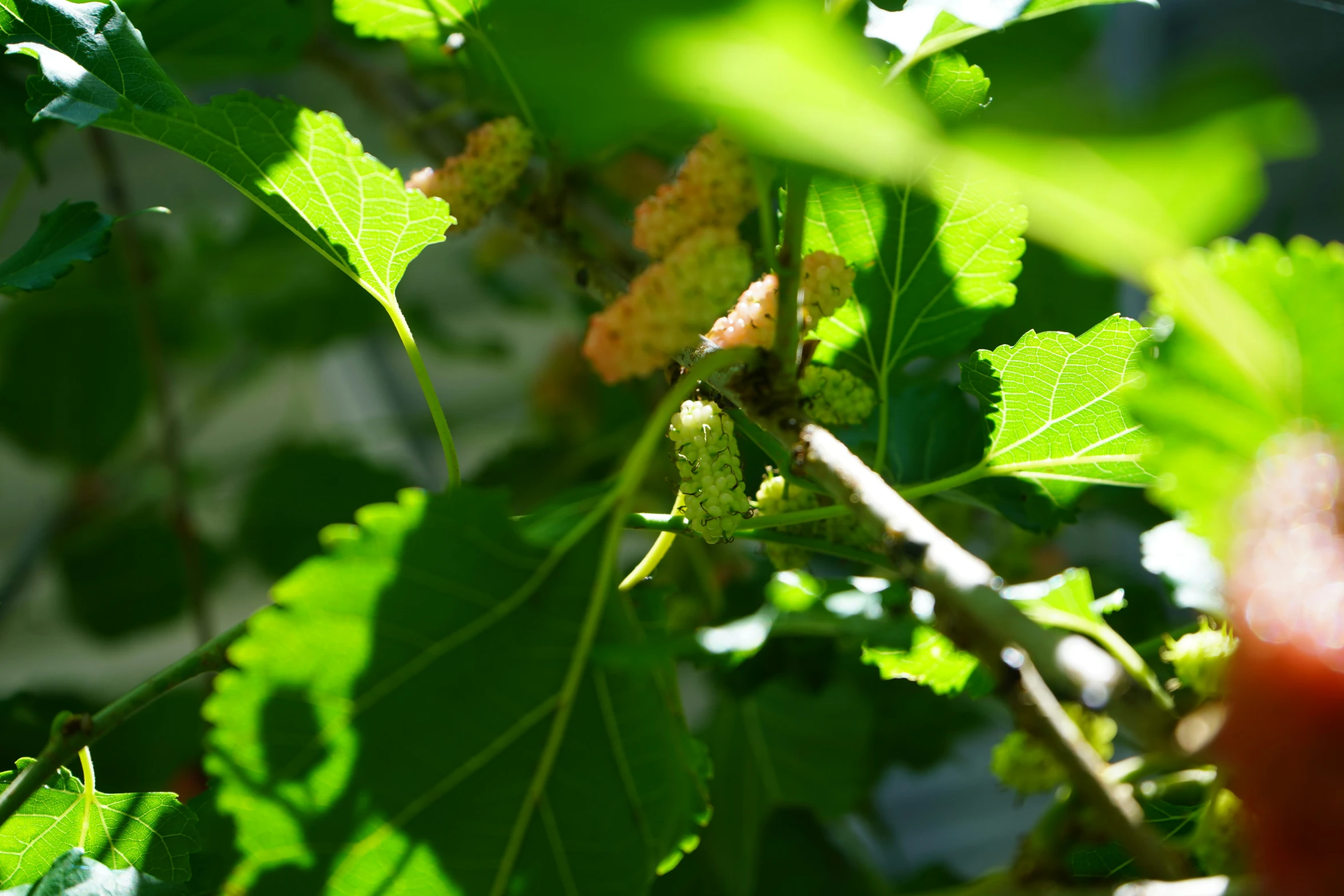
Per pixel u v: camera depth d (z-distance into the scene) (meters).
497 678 0.44
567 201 0.57
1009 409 0.50
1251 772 0.39
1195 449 0.40
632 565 0.83
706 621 0.64
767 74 0.24
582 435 0.97
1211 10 1.04
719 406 0.48
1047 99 0.22
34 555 1.07
